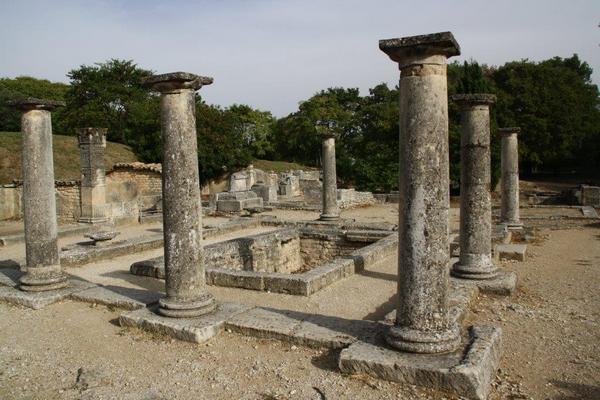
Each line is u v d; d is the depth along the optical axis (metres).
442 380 4.55
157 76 6.44
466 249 8.66
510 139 15.66
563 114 42.50
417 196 5.08
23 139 8.28
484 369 4.69
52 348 6.11
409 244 5.12
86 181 18.66
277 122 65.81
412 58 5.06
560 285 9.01
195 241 6.64
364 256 10.62
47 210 8.34
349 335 5.71
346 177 45.09
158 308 6.89
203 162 36.03
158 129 37.59
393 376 4.76
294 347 5.71
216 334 6.19
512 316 7.11
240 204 23.05
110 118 47.00
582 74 57.16
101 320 7.01
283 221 17.95
